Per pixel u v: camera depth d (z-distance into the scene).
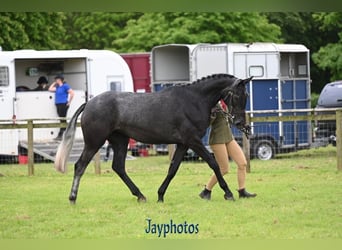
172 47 23.52
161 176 16.67
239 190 12.91
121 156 12.70
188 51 22.83
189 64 22.03
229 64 21.72
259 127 21.97
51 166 20.03
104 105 12.30
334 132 22.61
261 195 13.14
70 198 12.44
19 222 10.97
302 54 23.19
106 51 23.50
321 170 17.06
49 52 22.64
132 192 12.66
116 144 12.71
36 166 20.08
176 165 12.48
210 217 11.08
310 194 13.21
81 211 11.81
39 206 12.39
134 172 17.53
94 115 12.29
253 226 10.41
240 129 12.31
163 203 12.43
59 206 12.37
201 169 18.08
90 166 19.47
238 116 12.27
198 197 13.03
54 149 21.53
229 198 12.55
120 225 10.68
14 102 22.09
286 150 22.41
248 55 21.95
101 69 23.30
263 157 21.81
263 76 22.09
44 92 22.52
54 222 10.94
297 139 22.44
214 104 12.45
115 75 23.45
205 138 21.14
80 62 23.50
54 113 22.62
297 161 19.88
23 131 22.09
